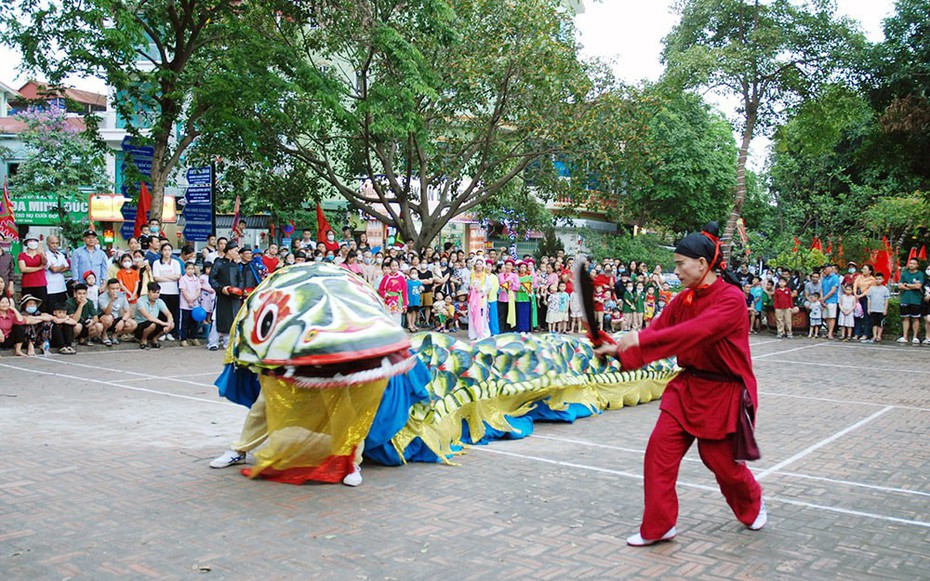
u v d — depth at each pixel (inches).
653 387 408.2
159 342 589.9
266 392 232.8
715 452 190.7
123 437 289.4
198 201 757.3
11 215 778.8
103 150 728.3
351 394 225.1
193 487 228.1
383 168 922.1
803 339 823.1
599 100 848.3
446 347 294.8
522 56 797.2
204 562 171.2
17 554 173.6
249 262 574.9
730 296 185.8
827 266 831.7
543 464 269.6
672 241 1668.3
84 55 619.2
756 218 1612.9
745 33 997.2
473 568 171.9
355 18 727.7
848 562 182.2
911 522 214.7
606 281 858.8
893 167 1031.6
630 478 252.7
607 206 997.8
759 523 201.3
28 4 628.1
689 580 169.2
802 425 358.3
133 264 579.5
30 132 1160.8
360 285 228.7
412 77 732.0
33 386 397.1
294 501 217.9
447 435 277.7
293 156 892.6
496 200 1010.7
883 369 577.0
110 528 191.8
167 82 679.1
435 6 730.2
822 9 955.3
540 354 335.3
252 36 682.8
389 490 231.8
